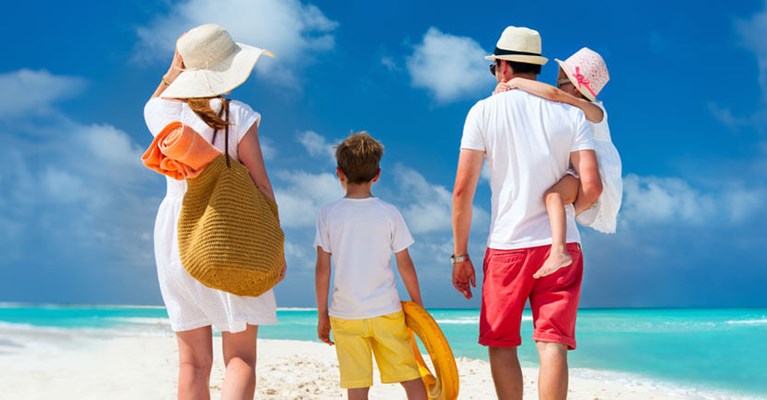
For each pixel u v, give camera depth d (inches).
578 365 327.0
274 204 110.5
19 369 228.8
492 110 129.3
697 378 279.1
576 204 127.0
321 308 147.6
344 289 142.4
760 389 248.7
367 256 142.5
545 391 118.6
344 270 142.7
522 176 125.9
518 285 124.8
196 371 108.0
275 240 104.7
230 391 102.3
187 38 109.5
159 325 470.0
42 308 673.6
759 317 943.7
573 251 124.3
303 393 200.8
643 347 414.9
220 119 107.3
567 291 122.0
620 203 135.3
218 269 99.4
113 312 704.4
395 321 143.4
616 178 133.6
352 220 143.2
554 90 127.5
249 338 108.6
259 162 111.5
